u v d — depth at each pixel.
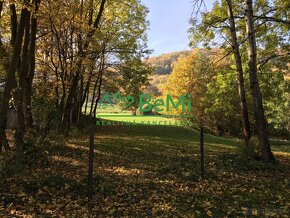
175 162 13.09
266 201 7.99
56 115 18.19
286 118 51.56
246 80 18.83
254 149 13.05
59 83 20.11
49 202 7.73
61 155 13.66
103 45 22.95
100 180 9.56
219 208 7.45
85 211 7.30
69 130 22.03
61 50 19.50
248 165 11.74
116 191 8.78
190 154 15.60
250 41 12.98
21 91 12.26
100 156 14.19
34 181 9.04
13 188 8.56
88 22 19.05
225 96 19.36
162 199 8.15
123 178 10.29
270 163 12.07
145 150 16.69
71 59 18.50
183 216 6.95
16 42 8.91
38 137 14.33
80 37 18.28
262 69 18.45
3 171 10.00
